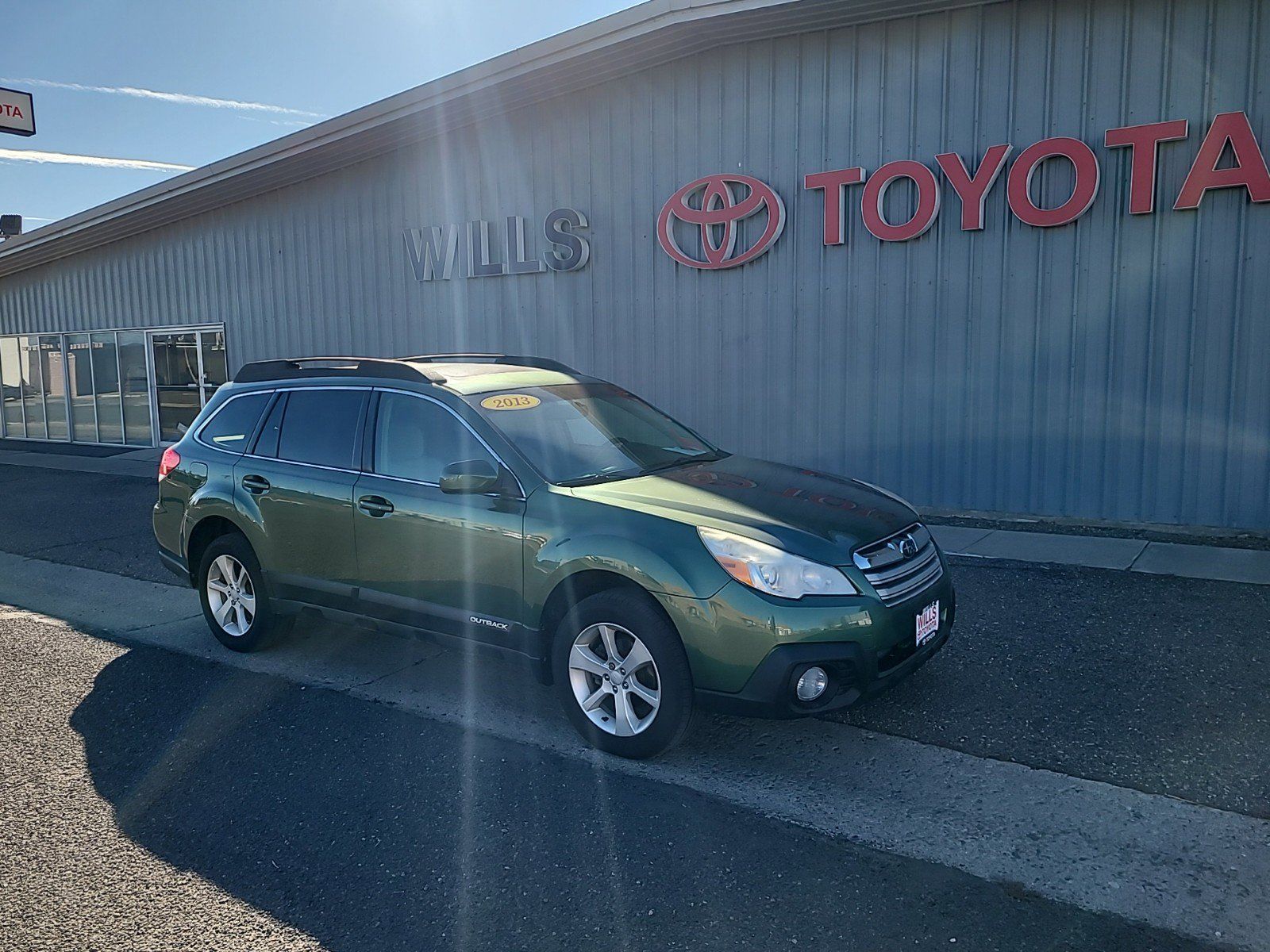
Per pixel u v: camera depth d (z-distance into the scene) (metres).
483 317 12.80
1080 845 3.41
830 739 4.36
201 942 3.00
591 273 11.67
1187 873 3.22
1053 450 9.05
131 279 18.03
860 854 3.40
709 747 4.33
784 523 4.13
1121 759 4.06
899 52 9.33
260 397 5.87
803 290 10.16
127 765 4.32
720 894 3.19
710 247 10.60
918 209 9.36
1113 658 5.26
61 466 16.03
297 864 3.46
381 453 5.12
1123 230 8.55
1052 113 8.73
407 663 5.65
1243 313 8.18
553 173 11.80
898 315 9.64
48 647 6.10
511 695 5.10
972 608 6.20
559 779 4.07
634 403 5.75
